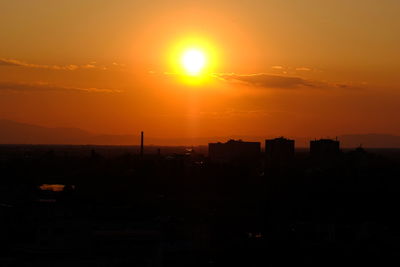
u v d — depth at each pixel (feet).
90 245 354.95
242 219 452.76
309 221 449.89
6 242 360.07
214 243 358.02
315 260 331.16
